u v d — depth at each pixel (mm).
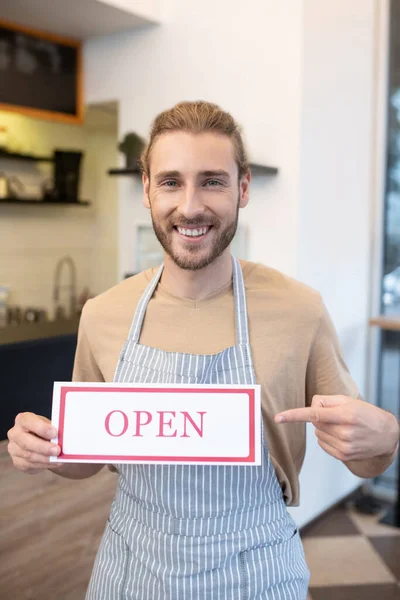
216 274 1178
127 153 3178
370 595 2523
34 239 4312
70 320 2562
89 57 3520
